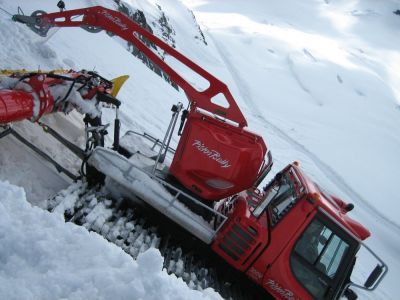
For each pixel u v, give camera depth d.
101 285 2.61
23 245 2.65
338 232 4.75
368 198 36.41
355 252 4.77
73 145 5.30
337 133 59.38
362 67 142.38
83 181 5.32
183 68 41.41
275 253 4.89
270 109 59.47
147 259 2.79
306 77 96.81
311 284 4.93
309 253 4.88
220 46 99.81
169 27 56.16
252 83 73.44
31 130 5.64
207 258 5.41
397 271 20.81
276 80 85.12
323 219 4.76
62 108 5.36
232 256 5.04
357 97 96.75
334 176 37.41
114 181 5.39
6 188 3.07
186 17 87.25
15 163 5.00
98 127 5.55
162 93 17.56
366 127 72.56
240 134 5.17
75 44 13.30
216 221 5.38
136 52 23.97
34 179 5.06
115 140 5.87
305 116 64.12
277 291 5.00
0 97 4.32
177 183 5.47
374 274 4.68
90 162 5.04
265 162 5.77
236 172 5.15
